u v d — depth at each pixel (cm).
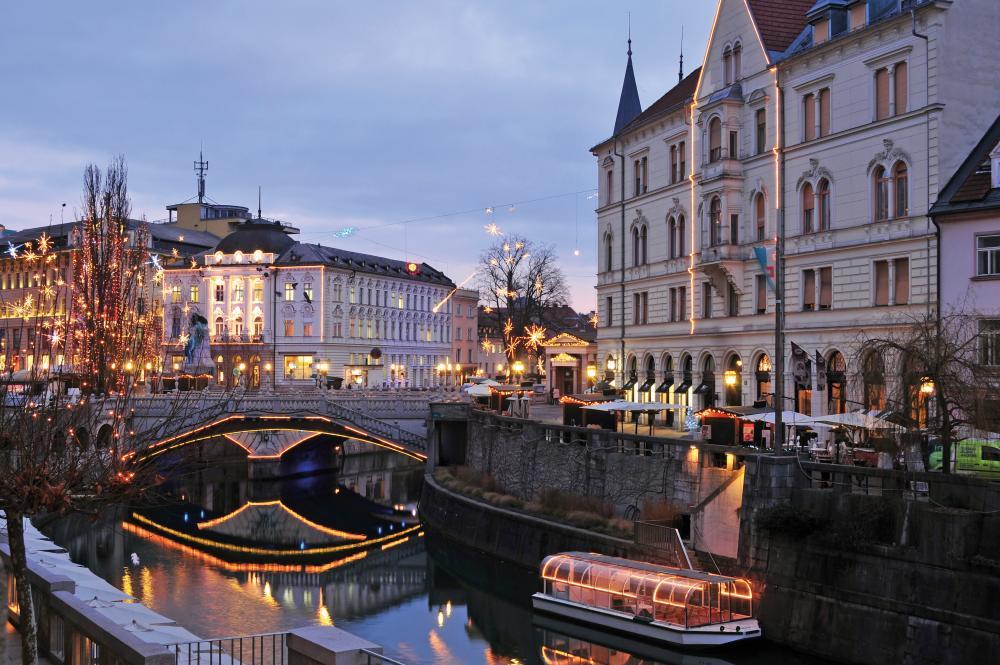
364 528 7012
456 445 7369
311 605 4788
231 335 12694
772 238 5838
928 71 4822
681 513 4350
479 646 4059
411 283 14462
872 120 5150
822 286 5497
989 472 3634
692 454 4372
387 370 13775
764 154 5881
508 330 11331
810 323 5531
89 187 8625
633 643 3797
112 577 5344
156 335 8769
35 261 11819
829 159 5428
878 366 3669
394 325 14025
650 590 3747
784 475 3597
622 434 4834
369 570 5612
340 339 12675
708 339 6450
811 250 5522
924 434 3347
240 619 4462
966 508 3042
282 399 7962
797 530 3434
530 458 5706
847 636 3250
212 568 5647
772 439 4775
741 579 3619
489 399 8306
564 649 3997
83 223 8612
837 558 3319
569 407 6103
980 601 2895
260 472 9100
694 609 3569
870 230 5147
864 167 5200
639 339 7262
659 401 7012
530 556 5000
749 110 6041
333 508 7825
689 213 6619
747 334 6041
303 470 9694
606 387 7162
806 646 3369
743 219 6100
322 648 1908
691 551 4038
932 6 4772
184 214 16025
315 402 7944
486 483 6100
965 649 2908
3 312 10719
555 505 5144
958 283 4659
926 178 4831
